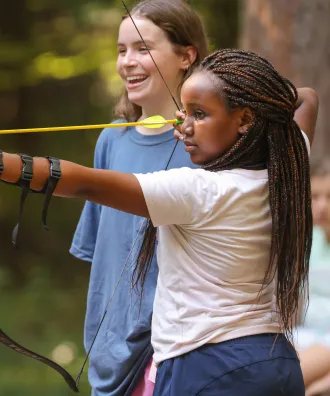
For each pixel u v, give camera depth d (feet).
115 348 21.16
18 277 73.46
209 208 16.48
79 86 79.92
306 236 17.48
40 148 79.36
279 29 38.32
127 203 16.12
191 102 16.94
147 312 20.51
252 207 16.79
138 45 21.61
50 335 58.95
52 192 15.55
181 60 21.79
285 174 17.01
